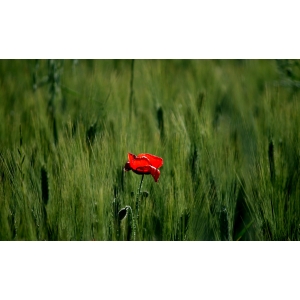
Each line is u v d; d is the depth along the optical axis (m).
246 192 3.45
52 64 3.70
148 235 3.37
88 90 3.68
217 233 3.40
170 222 3.37
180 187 3.38
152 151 3.46
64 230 3.35
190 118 3.51
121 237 3.36
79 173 3.34
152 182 3.39
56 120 3.61
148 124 3.63
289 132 3.52
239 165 3.48
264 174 3.42
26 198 3.35
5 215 3.33
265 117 3.61
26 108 3.67
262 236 3.41
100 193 3.33
